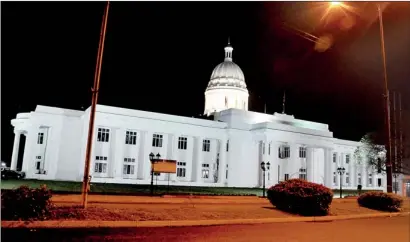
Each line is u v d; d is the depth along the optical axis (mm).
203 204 21312
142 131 48312
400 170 49188
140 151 47938
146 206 17781
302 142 57250
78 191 25844
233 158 53906
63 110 47656
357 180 69500
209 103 68312
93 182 43281
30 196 11602
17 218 11258
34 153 46031
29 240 9078
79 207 13867
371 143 54281
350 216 18969
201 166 52438
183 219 13844
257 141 55938
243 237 10625
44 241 9023
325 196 18156
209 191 38094
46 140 47344
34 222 11195
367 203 23125
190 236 10523
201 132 52500
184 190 37156
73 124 47969
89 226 11781
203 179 52562
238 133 55031
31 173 45625
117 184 42250
